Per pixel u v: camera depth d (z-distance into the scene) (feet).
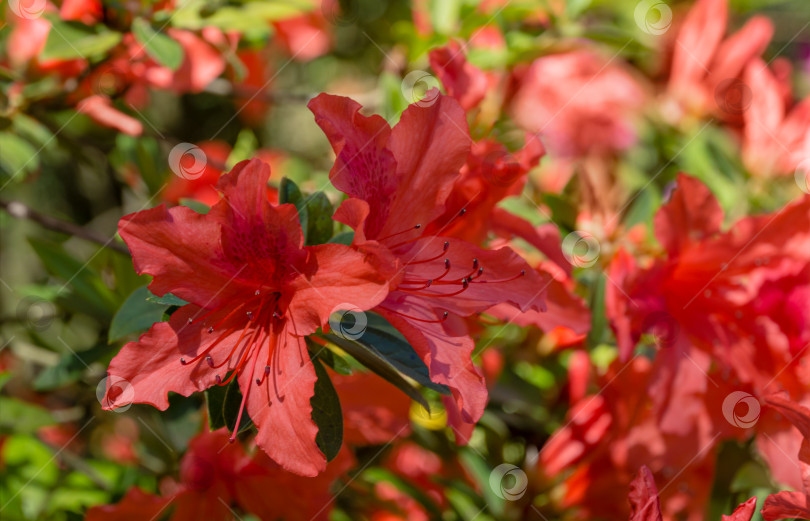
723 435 1.38
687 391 1.37
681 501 1.42
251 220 1.17
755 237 1.36
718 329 1.39
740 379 1.38
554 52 1.64
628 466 1.42
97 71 1.56
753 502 1.21
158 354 1.17
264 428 1.16
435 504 1.55
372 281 1.15
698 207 1.36
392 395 1.44
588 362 1.53
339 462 1.40
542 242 1.35
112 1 1.50
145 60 1.56
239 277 1.18
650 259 1.47
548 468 1.50
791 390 1.38
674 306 1.40
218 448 1.38
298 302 1.17
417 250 1.23
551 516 1.51
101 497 1.60
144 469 1.60
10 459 1.65
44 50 1.47
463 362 1.18
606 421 1.47
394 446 1.59
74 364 1.50
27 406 1.60
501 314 1.30
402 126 1.21
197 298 1.18
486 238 1.34
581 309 1.35
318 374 1.22
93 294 1.57
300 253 1.17
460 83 1.33
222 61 1.57
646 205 1.54
